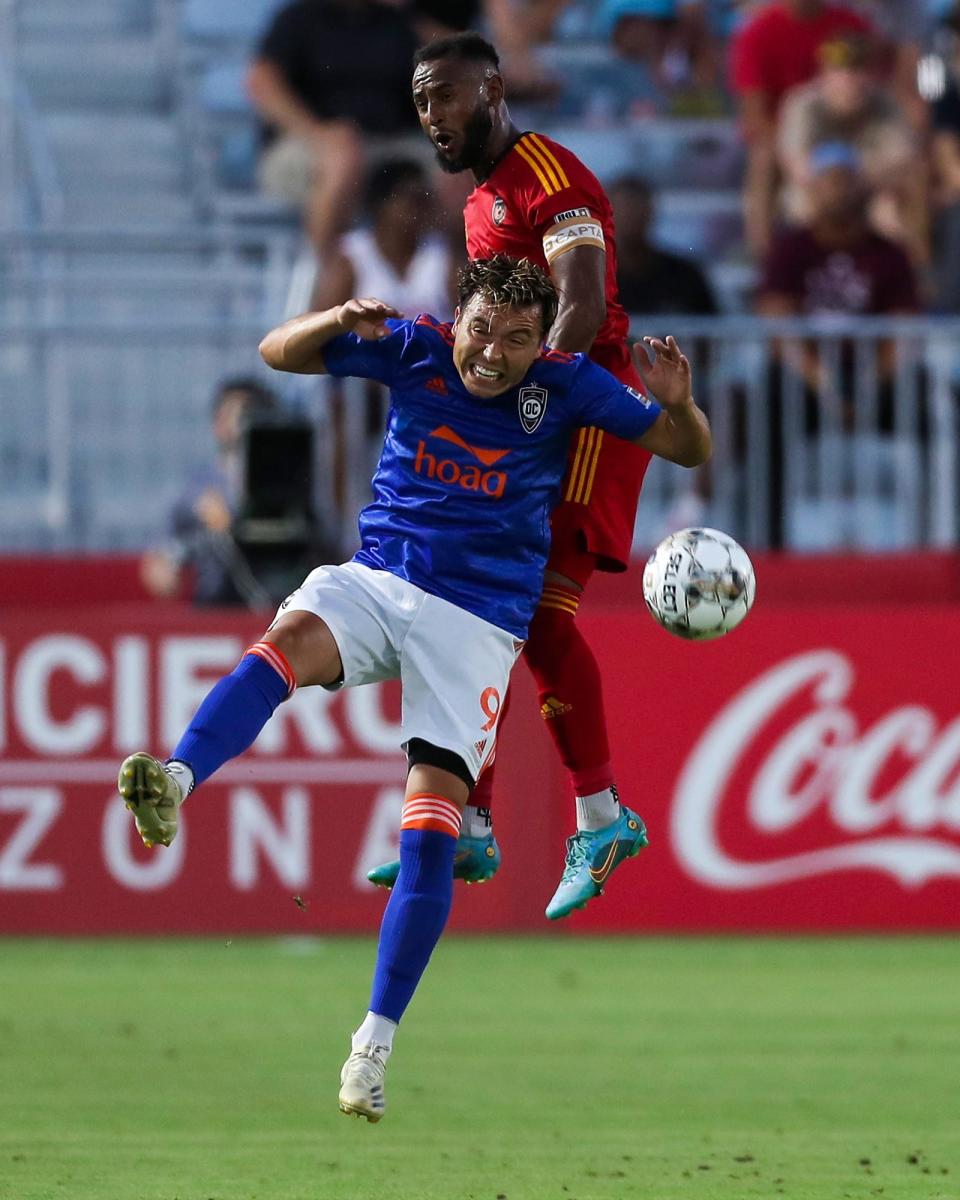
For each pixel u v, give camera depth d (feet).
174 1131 64.34
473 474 54.54
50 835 112.06
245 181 168.45
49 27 186.19
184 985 96.73
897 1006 91.61
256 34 181.47
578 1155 60.85
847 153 137.18
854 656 114.52
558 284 55.98
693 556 56.95
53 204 164.25
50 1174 57.47
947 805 114.52
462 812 58.90
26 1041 81.66
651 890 114.73
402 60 155.02
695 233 168.35
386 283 130.82
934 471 125.08
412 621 54.03
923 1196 54.75
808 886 114.42
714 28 179.93
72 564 128.98
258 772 112.68
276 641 52.90
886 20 178.09
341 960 104.94
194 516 123.34
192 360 136.56
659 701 114.42
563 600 58.49
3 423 133.80
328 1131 64.59
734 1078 74.74
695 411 54.49
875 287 138.31
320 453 120.57
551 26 176.14
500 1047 81.51
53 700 111.96
